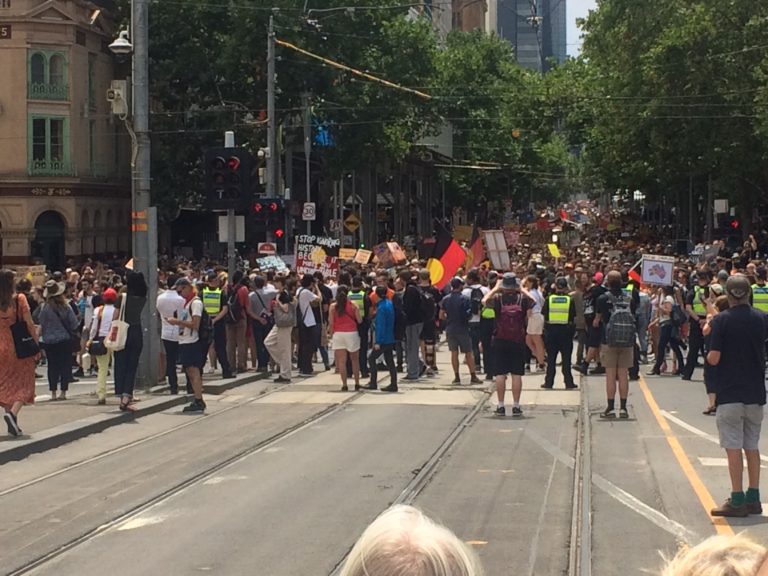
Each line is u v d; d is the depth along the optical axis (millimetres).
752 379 9852
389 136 53531
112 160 55969
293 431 15570
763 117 43625
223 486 11609
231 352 23156
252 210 28594
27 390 14203
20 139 49625
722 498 10758
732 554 2701
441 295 27297
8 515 10320
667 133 50062
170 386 19406
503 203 95250
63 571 8375
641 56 50688
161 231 59156
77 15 51062
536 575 8102
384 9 50406
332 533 9484
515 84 76688
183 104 51594
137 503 10742
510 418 16750
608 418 16469
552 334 20625
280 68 48531
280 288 23344
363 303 22594
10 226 49719
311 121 48688
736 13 48062
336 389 20766
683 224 78125
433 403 18656
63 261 50812
